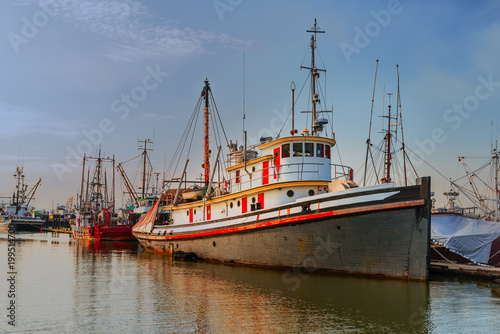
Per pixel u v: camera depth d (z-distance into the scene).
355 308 20.70
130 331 17.39
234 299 22.91
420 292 23.72
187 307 21.25
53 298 23.75
